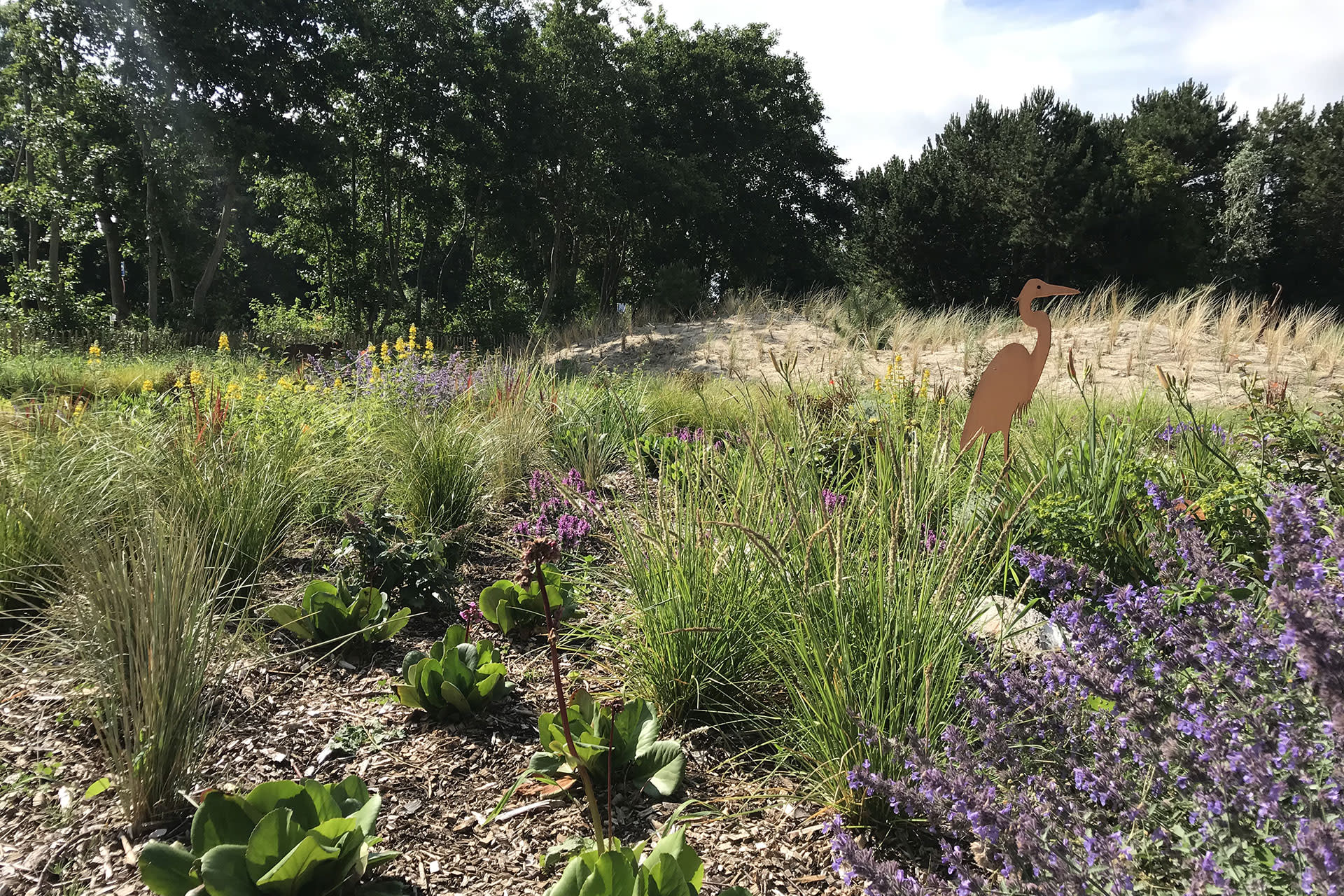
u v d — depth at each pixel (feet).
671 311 75.05
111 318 76.79
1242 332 40.75
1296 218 107.14
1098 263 88.28
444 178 98.27
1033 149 88.22
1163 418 21.71
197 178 88.74
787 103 117.29
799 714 9.12
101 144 80.69
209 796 6.92
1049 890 5.24
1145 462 13.92
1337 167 103.40
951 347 47.34
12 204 77.05
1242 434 16.72
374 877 7.15
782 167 118.11
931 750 7.48
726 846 7.78
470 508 17.03
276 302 109.70
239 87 83.41
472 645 10.61
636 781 8.67
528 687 10.83
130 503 12.63
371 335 87.35
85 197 83.66
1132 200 85.61
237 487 13.56
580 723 8.62
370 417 20.74
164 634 8.32
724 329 59.00
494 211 95.45
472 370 30.27
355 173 94.38
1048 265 90.89
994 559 11.19
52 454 13.67
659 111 109.29
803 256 122.62
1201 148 114.73
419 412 21.56
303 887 6.50
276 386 24.44
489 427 20.92
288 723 9.50
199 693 8.65
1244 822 5.12
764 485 11.47
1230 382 33.47
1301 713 5.87
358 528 12.89
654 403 28.55
